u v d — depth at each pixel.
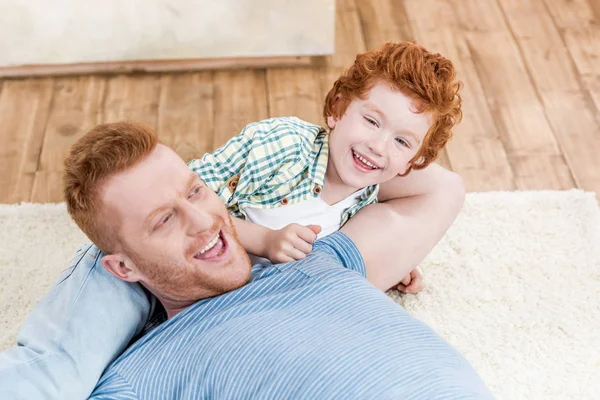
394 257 1.45
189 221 1.13
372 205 1.48
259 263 1.39
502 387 1.51
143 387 1.10
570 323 1.63
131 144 1.10
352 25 2.43
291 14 2.17
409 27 2.43
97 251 1.25
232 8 2.15
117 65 2.27
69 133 2.11
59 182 1.97
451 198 1.51
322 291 1.11
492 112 2.15
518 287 1.70
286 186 1.42
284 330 1.05
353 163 1.35
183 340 1.10
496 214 1.85
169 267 1.14
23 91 2.22
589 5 2.51
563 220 1.84
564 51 2.35
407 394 0.97
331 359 1.00
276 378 1.01
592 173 2.00
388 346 1.02
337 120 1.36
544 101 2.19
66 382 1.09
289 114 2.16
